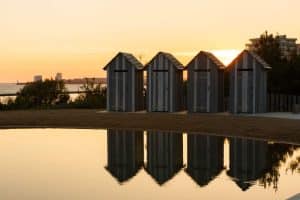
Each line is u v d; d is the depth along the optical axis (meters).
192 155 17.23
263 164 15.40
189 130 23.00
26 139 21.02
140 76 30.80
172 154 17.41
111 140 20.72
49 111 30.80
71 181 13.05
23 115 28.42
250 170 14.53
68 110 31.77
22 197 11.33
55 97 40.03
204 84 28.67
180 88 30.12
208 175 13.86
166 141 20.31
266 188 12.21
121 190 12.04
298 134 20.41
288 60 39.62
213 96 28.52
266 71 28.72
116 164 15.53
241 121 23.91
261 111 28.08
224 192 11.85
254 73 27.84
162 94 29.55
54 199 11.17
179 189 12.19
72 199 11.19
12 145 19.36
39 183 12.77
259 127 22.20
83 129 24.22
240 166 15.17
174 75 29.27
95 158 16.62
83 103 35.44
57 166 15.12
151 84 29.75
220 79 29.14
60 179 13.25
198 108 28.84
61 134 22.53
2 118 27.36
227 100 30.20
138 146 19.20
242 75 28.05
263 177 13.53
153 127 24.19
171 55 31.03
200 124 23.98
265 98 28.34
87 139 21.03
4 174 13.90
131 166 15.24
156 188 12.34
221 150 18.05
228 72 30.62
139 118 26.45
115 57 30.27
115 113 28.81
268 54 41.31
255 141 19.83
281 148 18.17
